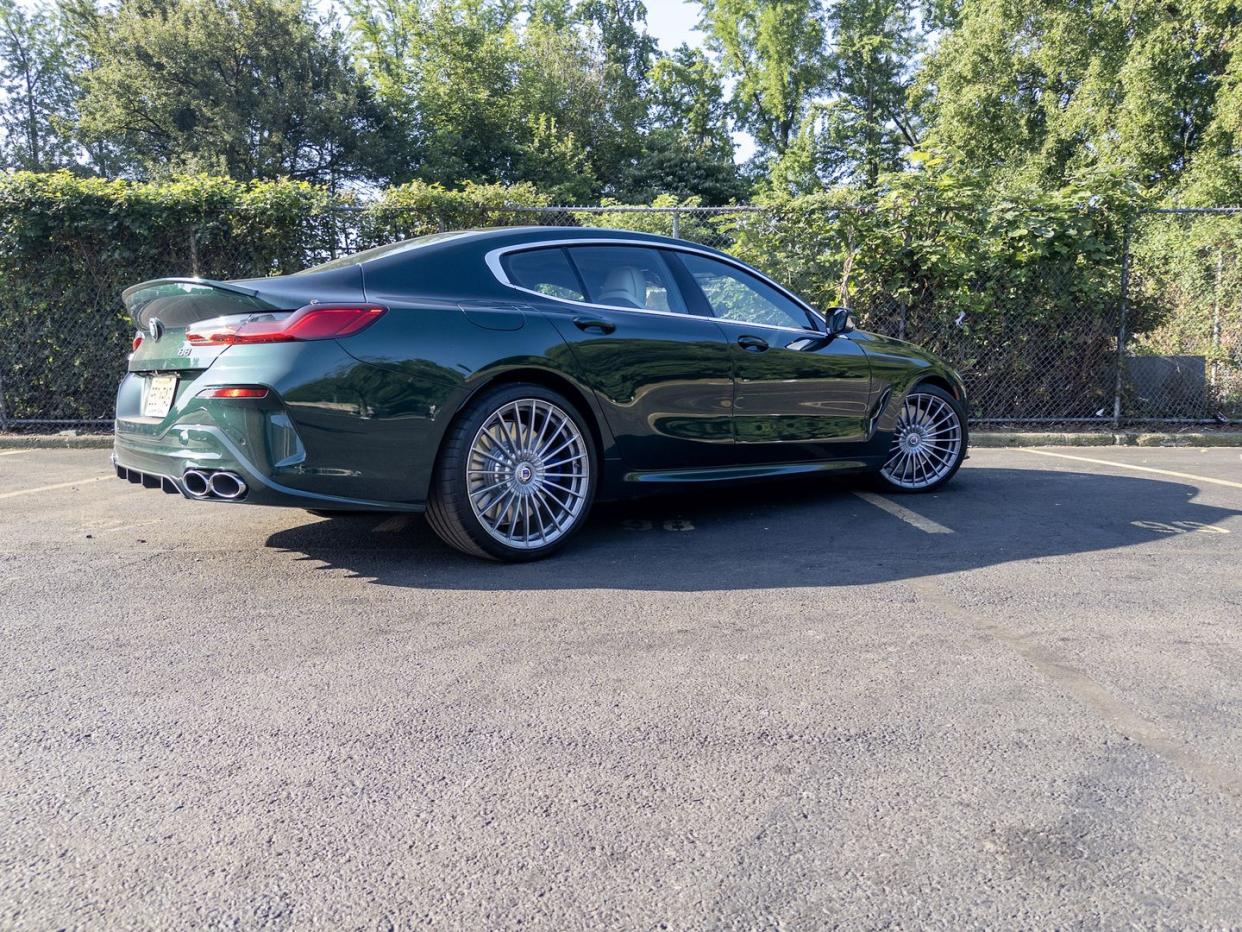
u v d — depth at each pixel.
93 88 31.80
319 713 2.28
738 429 4.50
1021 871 1.60
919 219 8.19
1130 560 3.77
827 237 8.36
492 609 3.14
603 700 2.35
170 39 30.86
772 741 2.11
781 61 38.19
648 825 1.76
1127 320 8.43
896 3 37.84
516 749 2.08
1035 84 27.14
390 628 2.94
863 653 2.68
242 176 30.77
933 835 1.72
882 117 38.25
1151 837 1.71
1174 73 22.19
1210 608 3.11
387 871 1.61
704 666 2.58
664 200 9.01
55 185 7.89
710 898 1.53
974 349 8.41
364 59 37.84
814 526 4.49
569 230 4.23
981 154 27.34
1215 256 8.52
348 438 3.33
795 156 37.06
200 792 1.89
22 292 8.09
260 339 3.27
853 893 1.54
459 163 34.88
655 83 43.94
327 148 32.59
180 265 8.15
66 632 2.91
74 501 5.22
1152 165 22.80
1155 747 2.07
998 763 2.00
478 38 37.09
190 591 3.37
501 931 1.45
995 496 5.34
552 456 3.86
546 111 38.38
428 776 1.96
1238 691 2.39
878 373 5.11
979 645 2.74
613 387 4.00
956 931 1.44
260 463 3.24
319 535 4.31
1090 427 8.51
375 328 3.40
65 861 1.64
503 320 3.70
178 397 3.45
